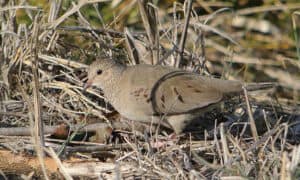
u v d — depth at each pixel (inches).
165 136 483.2
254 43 674.2
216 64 631.2
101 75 491.2
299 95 609.3
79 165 445.4
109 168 442.6
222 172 420.2
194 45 537.6
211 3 673.6
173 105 473.4
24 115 495.2
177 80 479.2
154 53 523.5
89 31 549.6
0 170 440.1
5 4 557.9
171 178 426.0
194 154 436.5
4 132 473.1
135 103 477.7
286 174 403.5
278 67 655.1
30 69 521.0
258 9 660.7
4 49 528.7
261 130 498.0
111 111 502.3
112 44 549.6
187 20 514.9
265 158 433.7
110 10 619.8
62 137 478.3
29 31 535.5
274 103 531.2
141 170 434.3
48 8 586.2
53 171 445.1
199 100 472.4
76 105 507.2
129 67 493.7
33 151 459.8
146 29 521.3
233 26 683.4
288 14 685.3
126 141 472.4
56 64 523.8
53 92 516.7
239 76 631.2
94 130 483.8
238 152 442.3
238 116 507.2
